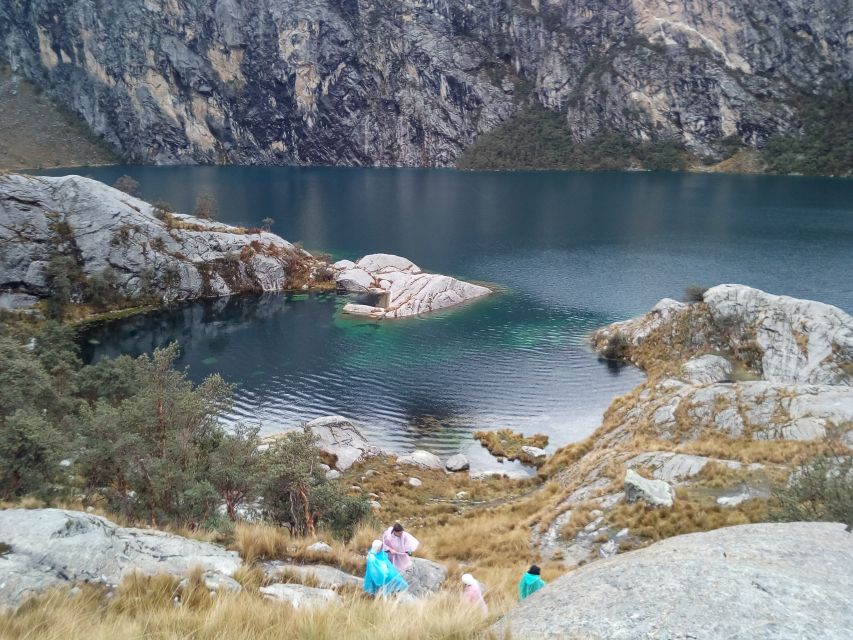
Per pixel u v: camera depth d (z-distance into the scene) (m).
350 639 9.78
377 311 97.06
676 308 76.12
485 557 26.92
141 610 11.50
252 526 19.31
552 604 9.09
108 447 25.72
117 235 102.62
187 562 14.45
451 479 47.88
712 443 33.88
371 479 45.03
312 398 65.81
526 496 40.81
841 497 19.83
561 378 70.88
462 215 197.50
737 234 160.50
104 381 46.00
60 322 91.56
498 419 61.06
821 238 153.25
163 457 27.19
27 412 31.86
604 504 28.86
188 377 71.56
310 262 120.69
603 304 100.88
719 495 27.33
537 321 92.38
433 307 99.88
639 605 8.16
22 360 37.53
